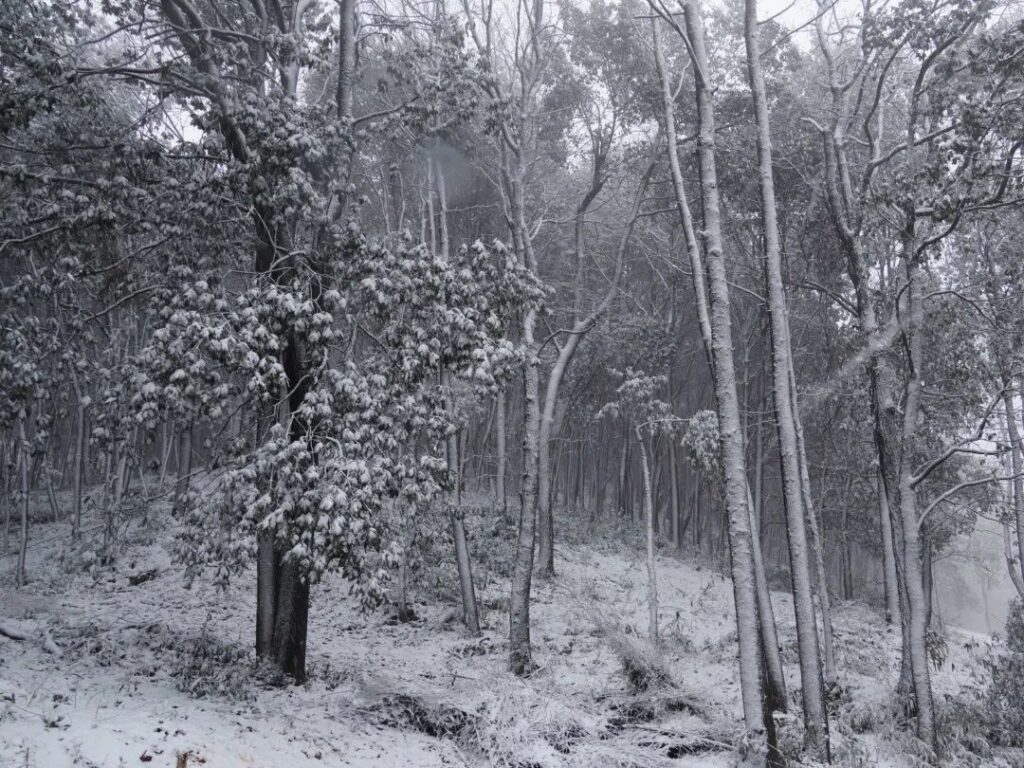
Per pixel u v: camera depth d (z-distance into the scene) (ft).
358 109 70.74
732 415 30.50
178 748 21.90
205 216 38.14
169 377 31.24
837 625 70.69
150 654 38.73
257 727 27.07
